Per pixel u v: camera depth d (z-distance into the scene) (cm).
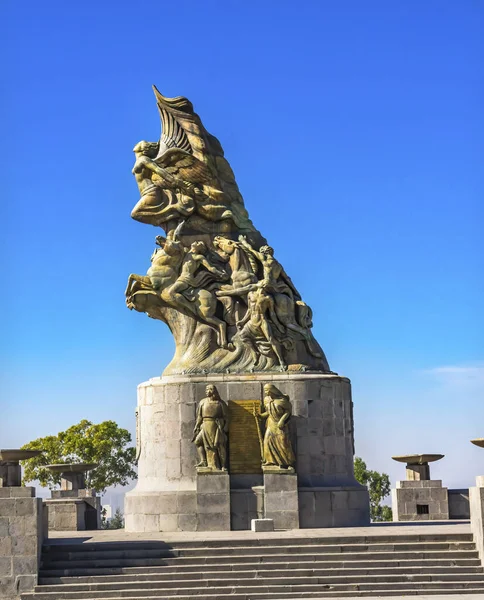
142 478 3766
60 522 4116
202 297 3872
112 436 7575
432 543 3002
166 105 4056
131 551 2997
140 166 4009
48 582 2903
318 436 3706
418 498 4206
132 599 2758
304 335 3884
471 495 3042
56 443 7556
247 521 3556
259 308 3825
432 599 2669
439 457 4275
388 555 2941
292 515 3550
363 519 3672
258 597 2744
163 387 3734
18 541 2925
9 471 3134
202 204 3978
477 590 2756
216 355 3834
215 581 2817
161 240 3938
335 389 3775
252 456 3631
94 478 7462
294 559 2928
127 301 3922
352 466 3816
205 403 3631
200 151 3997
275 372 3772
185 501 3572
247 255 3938
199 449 3612
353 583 2797
